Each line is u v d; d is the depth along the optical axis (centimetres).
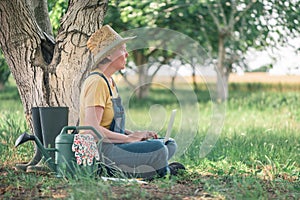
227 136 1079
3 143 815
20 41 727
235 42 1989
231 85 2778
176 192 573
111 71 633
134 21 1511
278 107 1788
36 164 677
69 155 612
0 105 1669
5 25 722
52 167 628
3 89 2462
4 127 936
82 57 726
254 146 905
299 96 2044
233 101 1939
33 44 729
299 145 966
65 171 612
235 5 1888
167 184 593
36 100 729
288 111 1672
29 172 652
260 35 1819
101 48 628
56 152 621
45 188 571
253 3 1831
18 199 538
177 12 1794
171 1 1644
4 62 1184
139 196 545
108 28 634
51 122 664
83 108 623
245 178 639
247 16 1884
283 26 1705
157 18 1766
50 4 1074
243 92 2620
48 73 726
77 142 611
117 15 1469
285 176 696
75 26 729
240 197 551
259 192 582
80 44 726
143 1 1500
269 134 1096
